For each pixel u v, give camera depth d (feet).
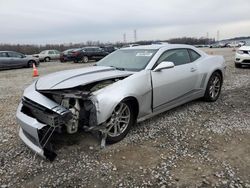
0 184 9.57
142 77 13.38
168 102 15.31
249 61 38.45
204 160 10.86
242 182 9.30
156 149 11.91
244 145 12.19
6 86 31.01
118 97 11.87
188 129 14.17
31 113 12.16
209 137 13.12
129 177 9.78
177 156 11.25
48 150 11.14
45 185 9.47
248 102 19.40
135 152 11.66
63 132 12.59
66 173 10.16
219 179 9.50
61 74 13.34
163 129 14.17
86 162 10.90
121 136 12.66
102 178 9.78
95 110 11.38
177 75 15.57
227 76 31.60
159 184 9.31
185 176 9.74
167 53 15.76
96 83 12.19
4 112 18.60
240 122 15.16
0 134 14.21
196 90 17.67
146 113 13.88
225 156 11.18
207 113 16.84
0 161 11.22
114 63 15.67
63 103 11.68
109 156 11.34
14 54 58.49
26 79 37.47
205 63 18.30
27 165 10.83
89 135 13.29
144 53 15.57
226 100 20.01
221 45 197.47
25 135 12.35
